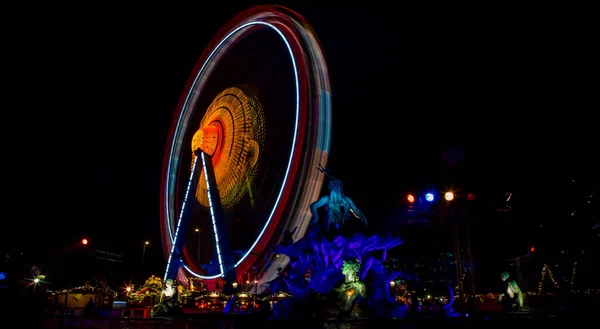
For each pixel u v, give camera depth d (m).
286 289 21.62
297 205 37.44
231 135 47.06
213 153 47.25
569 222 31.17
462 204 23.17
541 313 15.09
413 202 26.59
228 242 41.44
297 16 42.72
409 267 33.97
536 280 34.88
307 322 13.02
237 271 39.50
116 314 28.66
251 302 33.69
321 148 38.28
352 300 17.64
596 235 30.08
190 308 33.34
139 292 40.09
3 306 15.14
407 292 28.77
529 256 33.66
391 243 19.91
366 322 12.79
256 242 38.94
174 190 53.34
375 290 18.88
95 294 40.69
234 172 45.38
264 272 37.25
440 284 30.59
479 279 34.47
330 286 19.36
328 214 21.33
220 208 42.69
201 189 48.88
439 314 18.38
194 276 46.16
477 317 14.20
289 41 42.91
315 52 40.72
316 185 37.50
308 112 39.06
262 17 47.75
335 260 19.66
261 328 13.34
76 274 57.69
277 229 37.97
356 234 19.50
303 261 20.80
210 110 51.97
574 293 25.50
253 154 45.00
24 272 42.12
